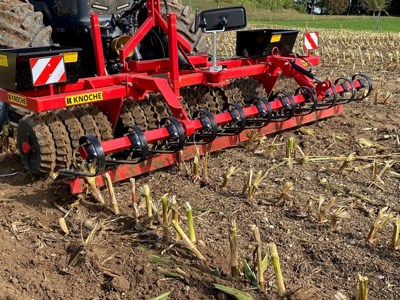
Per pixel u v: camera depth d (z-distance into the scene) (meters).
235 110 4.78
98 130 4.38
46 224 3.72
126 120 4.63
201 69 5.10
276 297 2.92
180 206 4.00
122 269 3.18
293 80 6.34
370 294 2.97
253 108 5.00
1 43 4.78
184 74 5.05
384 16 46.25
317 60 6.23
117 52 5.16
